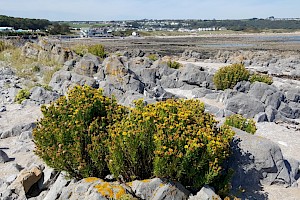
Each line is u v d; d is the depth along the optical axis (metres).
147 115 6.20
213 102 17.89
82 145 6.47
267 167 8.07
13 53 25.12
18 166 8.16
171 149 5.71
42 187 6.93
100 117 7.08
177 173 6.02
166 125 6.15
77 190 5.82
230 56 49.09
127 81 17.72
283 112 16.78
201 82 21.95
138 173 6.42
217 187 6.64
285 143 12.05
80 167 6.25
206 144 6.26
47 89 16.61
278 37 147.12
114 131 6.25
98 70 19.78
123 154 6.17
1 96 15.35
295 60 42.47
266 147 8.25
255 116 14.84
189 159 5.95
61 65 22.36
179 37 154.00
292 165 9.00
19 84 17.62
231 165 7.77
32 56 24.27
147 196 5.92
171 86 22.02
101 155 6.31
